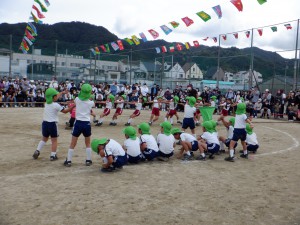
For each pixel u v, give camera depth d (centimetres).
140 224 450
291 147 1119
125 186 614
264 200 569
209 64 5028
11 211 480
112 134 1249
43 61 4097
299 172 774
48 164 762
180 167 780
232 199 567
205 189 616
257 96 2370
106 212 487
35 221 447
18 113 1878
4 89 2384
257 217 492
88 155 762
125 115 1989
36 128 1336
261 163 859
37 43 3875
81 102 747
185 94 2455
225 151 1002
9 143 1007
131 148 776
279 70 3444
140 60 4294
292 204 554
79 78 3919
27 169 714
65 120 1627
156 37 1566
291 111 2122
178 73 4959
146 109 2583
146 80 4053
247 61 4753
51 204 512
